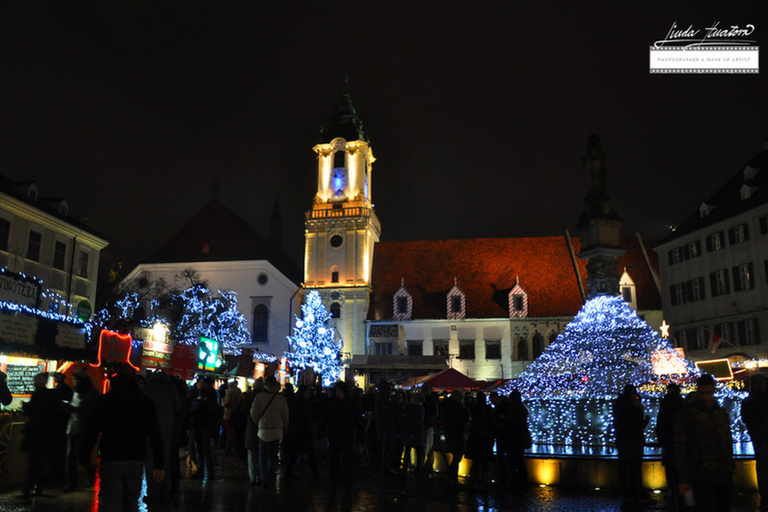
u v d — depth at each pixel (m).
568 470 14.72
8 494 12.66
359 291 62.38
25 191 38.78
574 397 17.14
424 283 65.19
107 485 7.21
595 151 19.67
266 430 13.70
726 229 48.66
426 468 16.58
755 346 45.03
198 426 15.33
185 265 61.69
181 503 11.78
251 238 65.56
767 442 10.34
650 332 18.39
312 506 11.78
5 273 15.75
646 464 14.09
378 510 11.58
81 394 13.18
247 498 12.48
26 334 15.52
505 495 13.48
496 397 17.14
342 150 67.44
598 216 19.14
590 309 18.84
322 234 64.75
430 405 18.61
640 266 63.22
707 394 7.84
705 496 7.69
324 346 58.62
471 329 60.91
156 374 11.96
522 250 66.88
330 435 14.77
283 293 60.69
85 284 44.19
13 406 16.52
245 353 32.44
